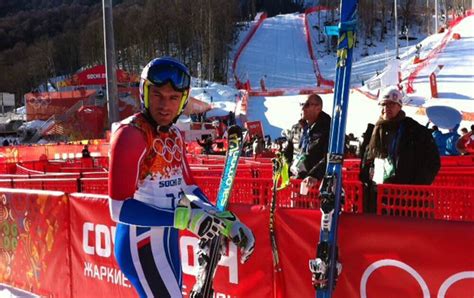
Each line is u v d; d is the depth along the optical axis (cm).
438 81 3434
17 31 12469
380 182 423
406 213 412
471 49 4188
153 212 218
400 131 414
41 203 436
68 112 3519
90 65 7875
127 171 222
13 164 1309
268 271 313
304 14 9938
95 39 7888
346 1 248
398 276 258
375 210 430
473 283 235
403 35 8306
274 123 3428
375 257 265
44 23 12475
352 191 467
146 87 231
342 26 248
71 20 12119
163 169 237
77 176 744
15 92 8400
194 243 336
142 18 7950
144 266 237
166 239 246
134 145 224
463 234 237
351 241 273
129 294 362
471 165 767
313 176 373
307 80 6569
